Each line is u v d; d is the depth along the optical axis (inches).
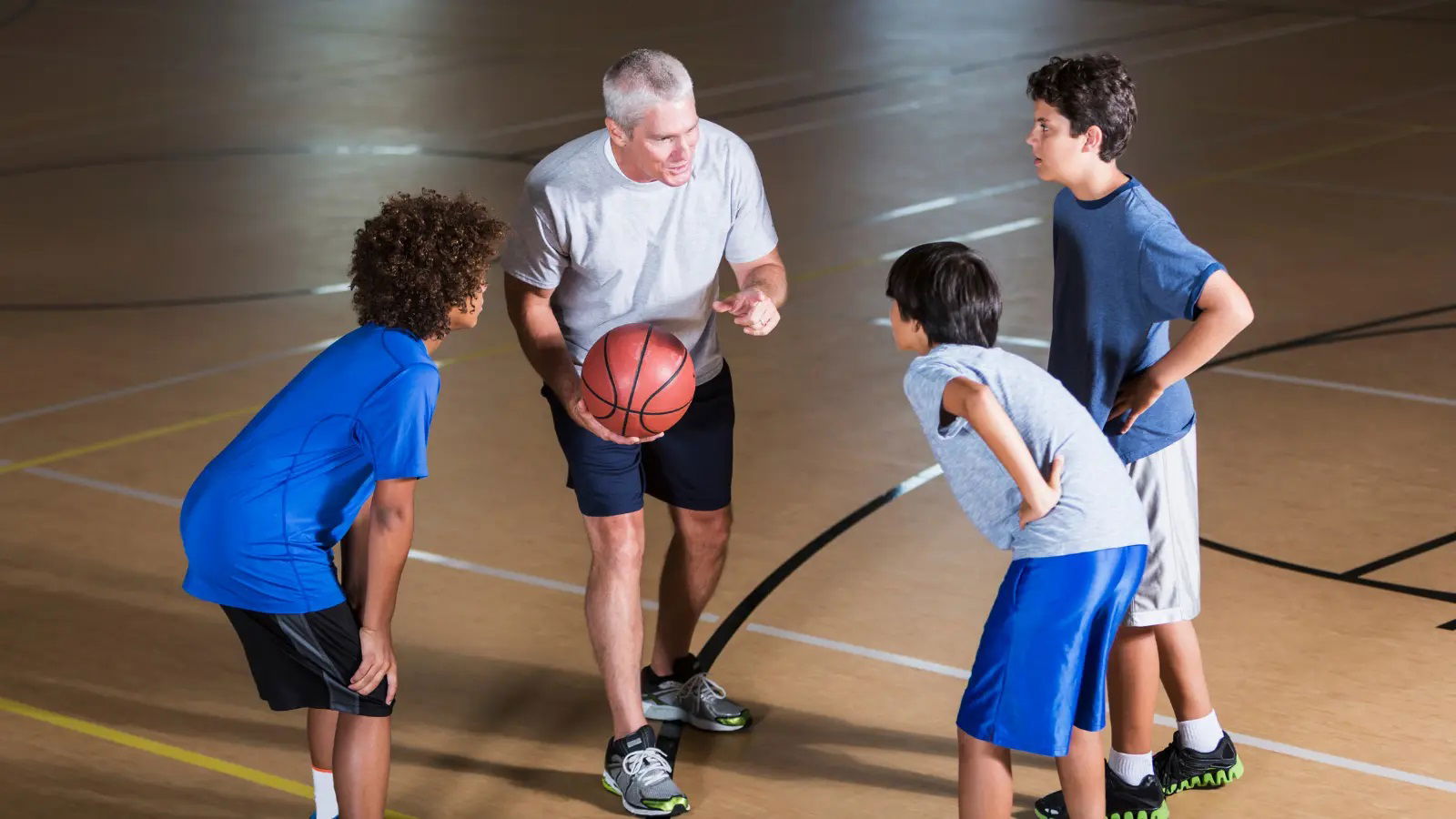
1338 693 222.2
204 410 357.4
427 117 759.7
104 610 254.2
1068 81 176.7
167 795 199.8
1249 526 282.4
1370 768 203.0
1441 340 397.1
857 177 624.7
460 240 166.7
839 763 207.8
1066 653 161.5
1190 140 680.4
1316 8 1143.0
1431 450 320.2
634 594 199.8
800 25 1115.9
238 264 497.0
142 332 422.6
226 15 1187.3
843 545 279.7
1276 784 199.8
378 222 167.6
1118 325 181.0
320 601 167.2
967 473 166.9
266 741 214.8
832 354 399.5
